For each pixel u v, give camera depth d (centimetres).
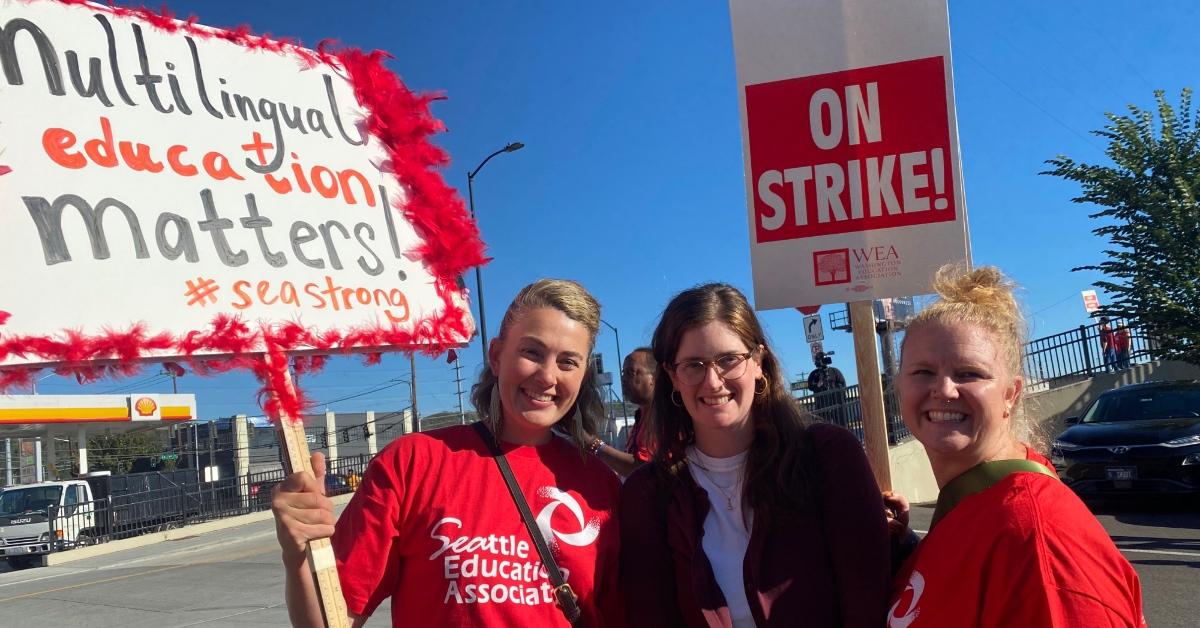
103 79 182
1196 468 775
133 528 1802
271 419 182
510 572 198
